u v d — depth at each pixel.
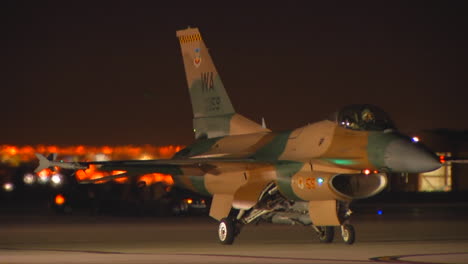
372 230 95.69
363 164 69.44
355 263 57.03
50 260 60.19
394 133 70.00
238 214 78.19
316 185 69.94
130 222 113.06
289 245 74.38
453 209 154.62
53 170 80.12
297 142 76.00
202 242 78.88
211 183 82.62
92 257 62.47
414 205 173.75
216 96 92.31
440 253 65.00
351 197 69.94
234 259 60.22
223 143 88.06
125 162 79.38
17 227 102.56
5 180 169.25
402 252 65.94
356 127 71.19
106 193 132.12
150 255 63.94
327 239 76.62
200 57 94.31
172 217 125.31
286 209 77.81
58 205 134.75
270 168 75.12
